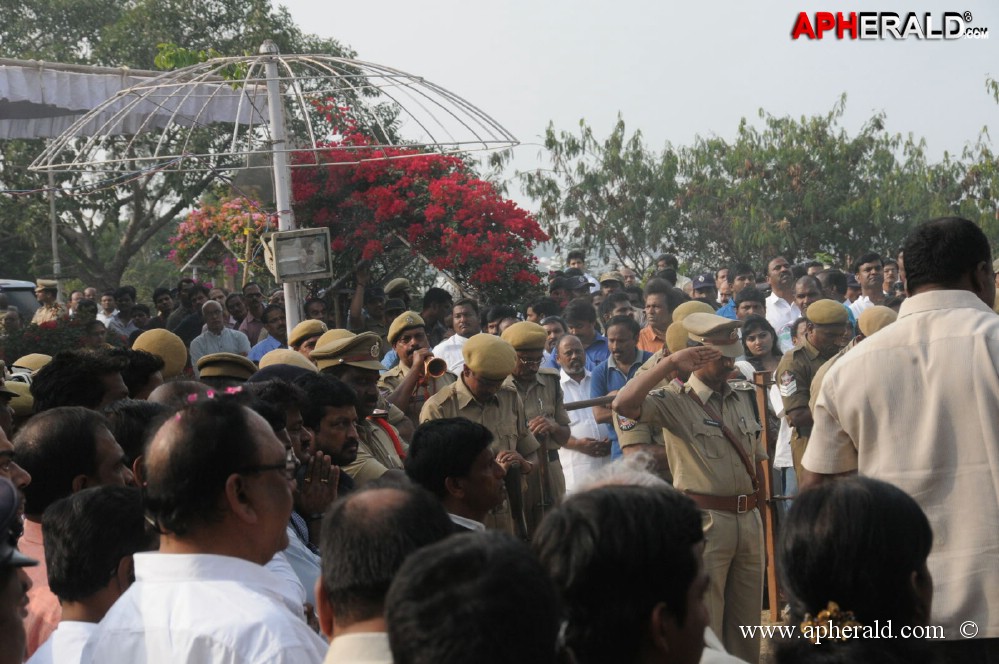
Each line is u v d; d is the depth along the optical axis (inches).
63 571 115.7
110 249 1227.2
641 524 77.6
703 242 812.0
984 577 131.7
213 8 898.7
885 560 90.0
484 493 152.7
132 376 188.4
